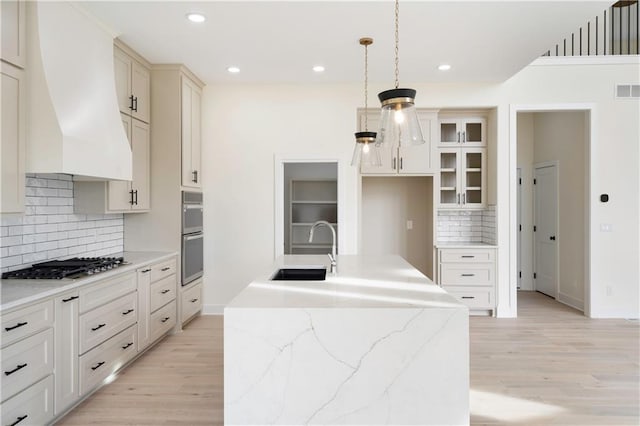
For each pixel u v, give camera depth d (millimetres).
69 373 2555
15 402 2111
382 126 2195
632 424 2553
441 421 1917
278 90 5027
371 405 1926
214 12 3094
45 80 2615
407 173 5172
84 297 2705
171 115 4324
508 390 3012
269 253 5062
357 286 2449
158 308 3877
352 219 5016
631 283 4926
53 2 2725
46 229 3230
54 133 2611
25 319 2178
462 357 1917
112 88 3383
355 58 4090
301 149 5016
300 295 2207
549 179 6082
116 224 4262
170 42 3684
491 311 5066
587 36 5578
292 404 1930
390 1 2928
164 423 2559
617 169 4914
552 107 4934
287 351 1934
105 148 3094
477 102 4992
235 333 1942
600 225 4930
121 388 3049
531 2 2951
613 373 3312
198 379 3209
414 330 1920
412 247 5859
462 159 5328
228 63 4258
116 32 3416
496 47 3797
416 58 4082
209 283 5094
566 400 2861
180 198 4336
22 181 2576
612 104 4918
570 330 4449
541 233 6355
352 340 1924
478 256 5027
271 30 3420
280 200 5031
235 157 5059
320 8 3037
